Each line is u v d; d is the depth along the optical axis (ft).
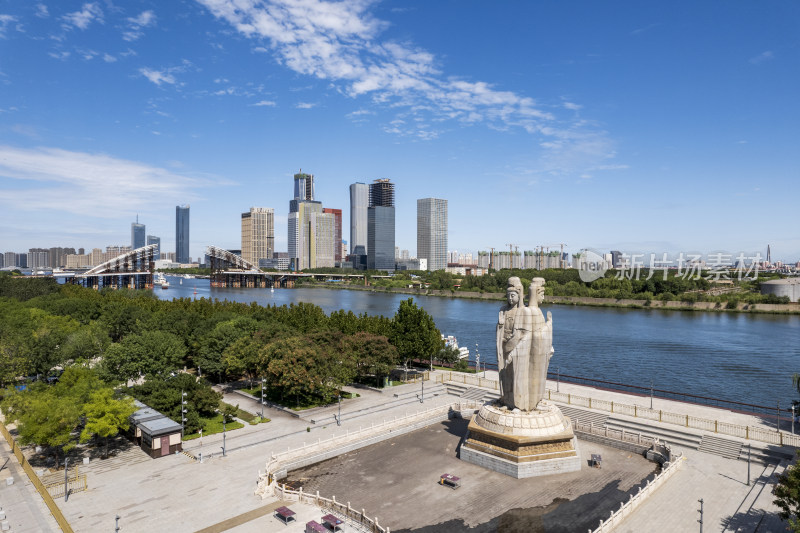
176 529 160.04
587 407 274.77
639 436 228.43
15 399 221.05
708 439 226.17
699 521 163.32
